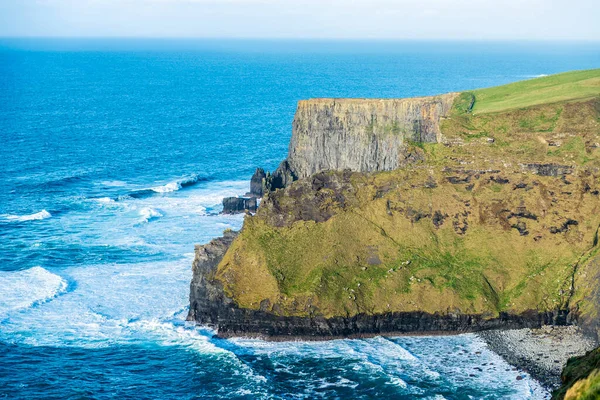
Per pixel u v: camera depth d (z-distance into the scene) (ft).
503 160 438.40
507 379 337.72
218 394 330.54
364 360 356.38
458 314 384.47
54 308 410.52
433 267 408.46
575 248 414.00
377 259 412.77
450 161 446.60
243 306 381.81
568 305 390.01
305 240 414.21
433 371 345.72
